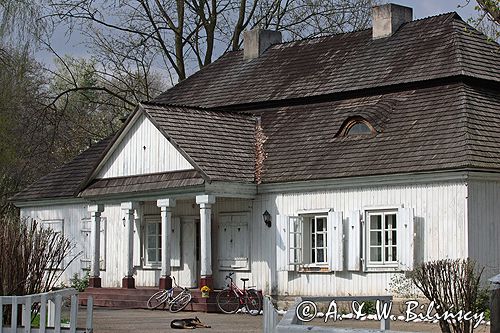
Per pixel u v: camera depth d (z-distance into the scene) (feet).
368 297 55.06
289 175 97.30
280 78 113.39
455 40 100.99
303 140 101.24
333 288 94.17
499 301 41.91
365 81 102.94
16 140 141.08
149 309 100.01
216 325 80.94
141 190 101.65
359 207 92.38
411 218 87.71
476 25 84.84
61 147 178.40
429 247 86.94
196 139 100.53
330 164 95.09
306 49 116.88
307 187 96.37
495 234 86.69
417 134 91.40
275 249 98.63
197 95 119.55
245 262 101.14
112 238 114.42
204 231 96.99
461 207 84.94
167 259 100.53
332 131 99.86
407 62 102.01
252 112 110.83
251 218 101.04
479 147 86.48
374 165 90.89
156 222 109.70
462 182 85.10
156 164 101.65
